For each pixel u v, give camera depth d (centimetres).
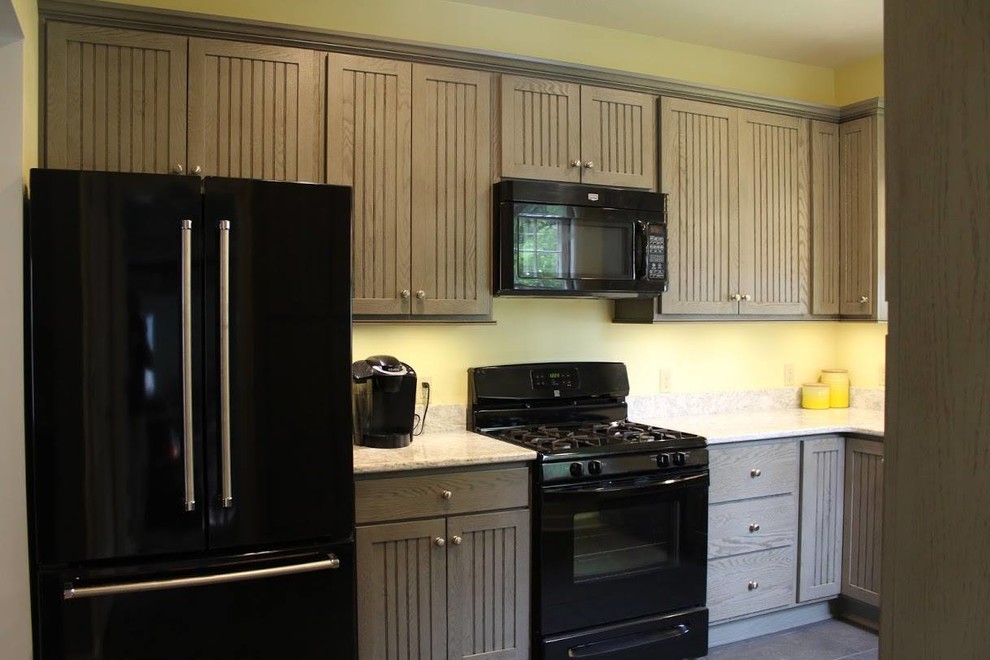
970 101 63
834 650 315
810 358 412
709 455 307
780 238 362
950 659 66
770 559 324
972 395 64
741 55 389
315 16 302
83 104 242
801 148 367
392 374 275
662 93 332
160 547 212
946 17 65
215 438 218
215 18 254
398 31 315
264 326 223
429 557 254
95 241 206
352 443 234
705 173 341
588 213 303
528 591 270
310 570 227
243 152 262
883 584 72
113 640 209
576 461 274
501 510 265
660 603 289
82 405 205
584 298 348
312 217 229
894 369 70
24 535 205
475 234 295
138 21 247
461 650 260
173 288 213
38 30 236
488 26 330
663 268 319
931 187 67
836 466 340
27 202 212
